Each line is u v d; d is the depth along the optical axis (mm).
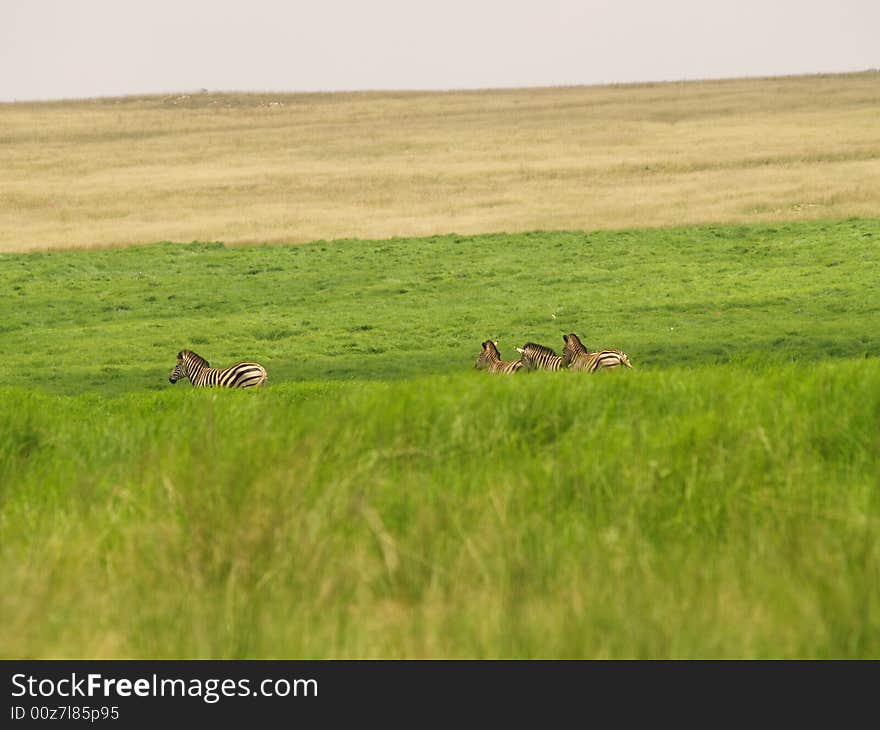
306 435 32500
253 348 132625
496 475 31469
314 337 137125
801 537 25672
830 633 21922
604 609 23016
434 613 23938
